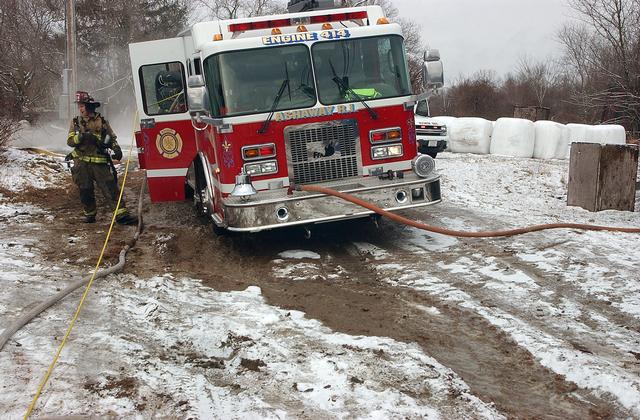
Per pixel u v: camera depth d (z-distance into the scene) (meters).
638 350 5.13
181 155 9.45
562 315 5.85
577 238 8.30
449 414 4.24
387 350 5.14
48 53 33.62
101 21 37.94
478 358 5.11
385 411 4.23
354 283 6.89
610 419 4.23
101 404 4.28
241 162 7.51
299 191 7.48
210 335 5.46
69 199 11.34
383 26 7.91
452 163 16.41
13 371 4.69
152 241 8.63
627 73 23.45
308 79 7.67
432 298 6.36
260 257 7.90
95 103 9.36
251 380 4.73
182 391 4.50
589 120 32.50
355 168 7.80
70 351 5.05
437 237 8.59
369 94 7.83
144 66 9.20
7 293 6.25
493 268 7.18
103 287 6.63
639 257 7.45
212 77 7.58
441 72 7.69
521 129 18.34
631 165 10.23
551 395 4.54
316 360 4.99
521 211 10.38
